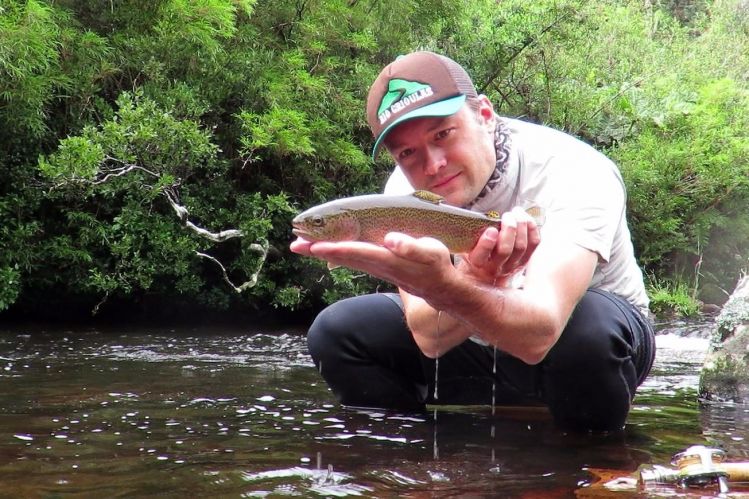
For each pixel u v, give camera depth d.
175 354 2.85
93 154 3.19
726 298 5.50
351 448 1.42
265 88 3.96
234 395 1.95
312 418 1.67
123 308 4.13
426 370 1.71
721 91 6.35
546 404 1.63
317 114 4.16
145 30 3.92
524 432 1.56
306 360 2.72
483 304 1.18
